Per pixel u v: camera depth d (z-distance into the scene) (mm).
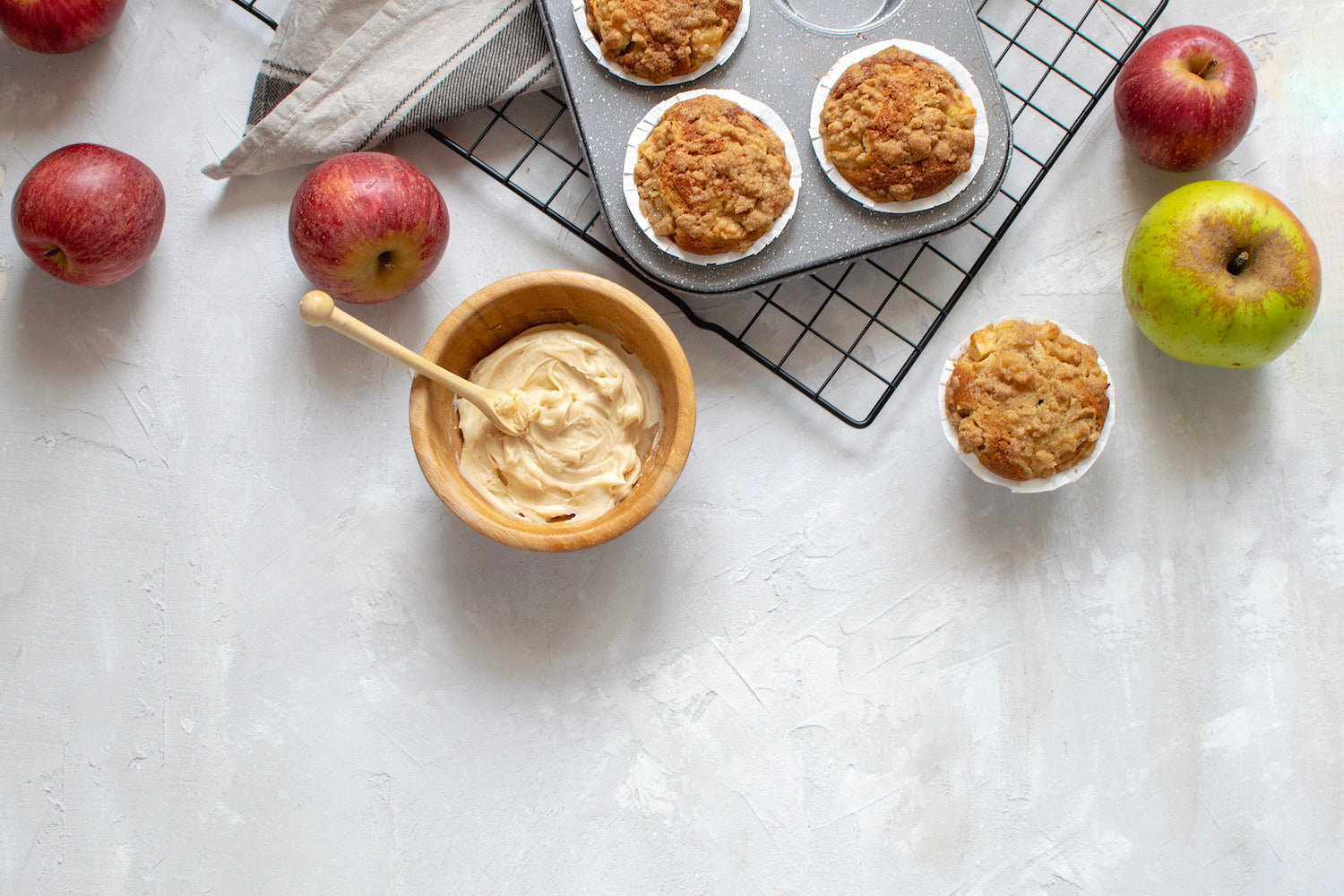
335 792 869
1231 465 878
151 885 865
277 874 867
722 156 815
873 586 875
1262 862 866
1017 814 869
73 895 863
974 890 867
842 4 879
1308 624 873
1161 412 879
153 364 876
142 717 869
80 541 874
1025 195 856
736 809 869
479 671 871
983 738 872
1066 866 868
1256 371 878
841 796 870
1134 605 875
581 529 786
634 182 831
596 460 826
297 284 878
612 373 823
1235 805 868
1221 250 821
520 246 880
